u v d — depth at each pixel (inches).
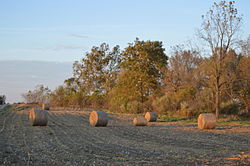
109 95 1787.6
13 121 971.3
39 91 2480.3
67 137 624.4
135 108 1508.4
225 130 807.7
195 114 1262.3
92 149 478.0
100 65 2490.2
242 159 407.5
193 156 430.3
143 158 409.4
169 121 1128.8
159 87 1665.8
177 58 1706.4
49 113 1403.8
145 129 823.1
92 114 890.7
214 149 502.0
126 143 557.6
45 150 460.4
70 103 2071.9
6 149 460.1
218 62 1147.3
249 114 1256.8
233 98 1290.6
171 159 405.1
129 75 1644.9
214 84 1206.3
